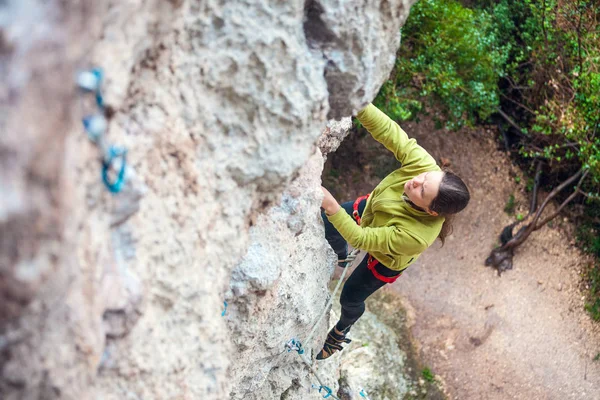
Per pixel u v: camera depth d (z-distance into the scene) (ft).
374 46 5.82
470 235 22.11
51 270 3.05
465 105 20.13
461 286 20.92
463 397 18.42
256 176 5.64
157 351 4.75
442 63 18.24
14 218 2.74
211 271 5.40
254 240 7.13
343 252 11.01
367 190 21.40
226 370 5.55
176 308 4.95
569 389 19.02
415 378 18.43
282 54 5.26
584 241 22.18
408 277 20.88
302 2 5.26
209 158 5.29
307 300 9.39
